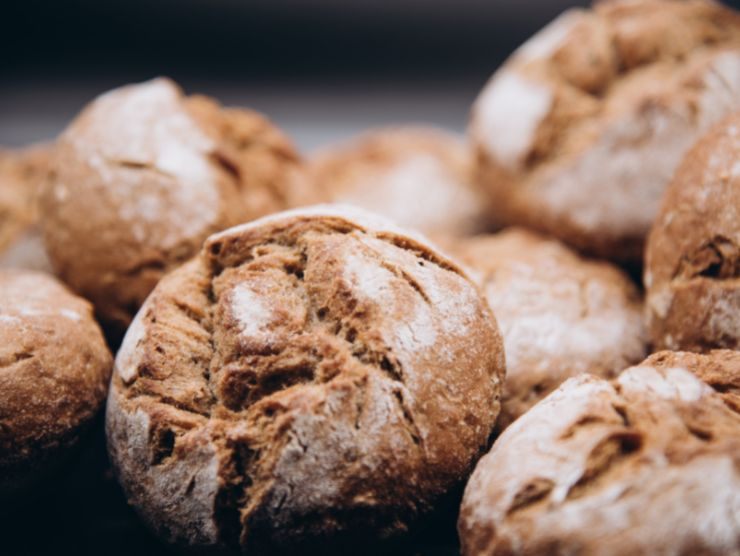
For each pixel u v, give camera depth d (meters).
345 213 0.30
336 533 0.27
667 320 0.32
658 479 0.24
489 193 0.41
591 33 0.40
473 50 0.53
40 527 0.31
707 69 0.36
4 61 0.50
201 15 0.50
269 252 0.30
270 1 0.50
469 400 0.28
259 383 0.27
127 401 0.28
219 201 0.34
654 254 0.33
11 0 0.46
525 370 0.32
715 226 0.30
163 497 0.27
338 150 0.50
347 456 0.26
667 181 0.35
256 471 0.27
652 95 0.36
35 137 0.53
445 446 0.27
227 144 0.37
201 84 0.53
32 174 0.42
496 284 0.35
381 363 0.27
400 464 0.27
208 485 0.27
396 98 0.56
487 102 0.41
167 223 0.33
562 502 0.25
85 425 0.30
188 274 0.30
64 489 0.33
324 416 0.26
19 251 0.39
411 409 0.27
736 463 0.24
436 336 0.28
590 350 0.33
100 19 0.48
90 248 0.34
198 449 0.27
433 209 0.44
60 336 0.30
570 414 0.27
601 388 0.27
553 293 0.34
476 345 0.29
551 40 0.41
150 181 0.34
